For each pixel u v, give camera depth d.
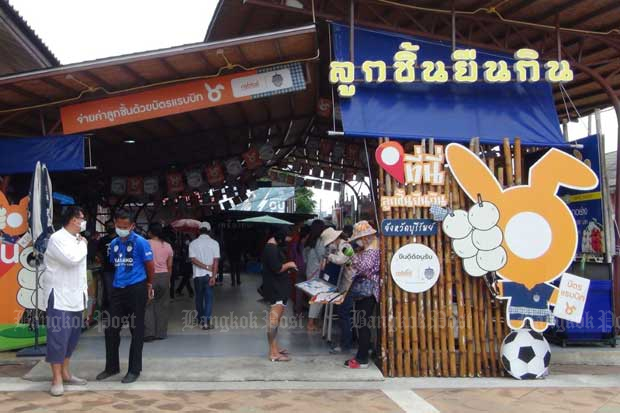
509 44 8.99
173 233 13.75
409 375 6.59
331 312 7.82
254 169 14.02
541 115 7.42
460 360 6.65
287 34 6.67
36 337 7.14
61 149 7.64
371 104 7.09
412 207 6.67
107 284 8.05
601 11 7.54
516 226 6.72
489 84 7.43
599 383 6.49
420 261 6.63
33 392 5.77
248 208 27.59
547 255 6.73
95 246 9.27
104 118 7.59
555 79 7.18
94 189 14.48
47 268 5.75
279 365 6.66
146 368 6.52
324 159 15.94
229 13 8.26
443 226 6.63
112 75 7.12
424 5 7.65
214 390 5.92
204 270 8.91
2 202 7.26
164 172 14.35
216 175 13.58
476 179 6.70
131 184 13.48
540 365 6.62
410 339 6.63
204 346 7.57
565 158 6.85
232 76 7.52
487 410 5.42
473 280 6.74
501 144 7.21
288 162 17.23
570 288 6.75
